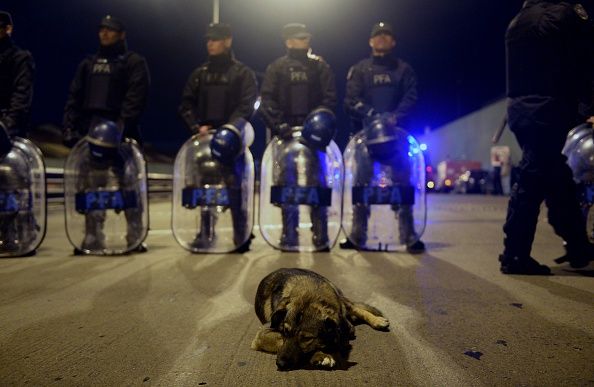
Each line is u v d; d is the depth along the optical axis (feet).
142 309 13.19
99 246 22.94
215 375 8.93
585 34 15.97
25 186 22.15
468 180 126.72
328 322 9.28
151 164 98.17
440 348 10.25
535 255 21.80
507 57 17.16
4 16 22.16
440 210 54.39
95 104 22.77
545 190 17.02
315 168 23.47
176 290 15.34
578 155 22.35
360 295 14.60
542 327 11.54
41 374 8.96
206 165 23.38
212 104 23.90
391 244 24.29
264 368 9.27
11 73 22.48
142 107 23.07
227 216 30.55
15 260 20.95
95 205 21.99
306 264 19.84
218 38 23.65
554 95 16.17
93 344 10.51
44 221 22.29
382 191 23.17
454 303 13.67
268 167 24.70
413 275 17.49
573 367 9.23
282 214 23.95
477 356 9.79
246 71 24.00
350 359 9.70
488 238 28.45
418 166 24.14
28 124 23.00
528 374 8.92
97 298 14.35
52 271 18.42
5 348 10.28
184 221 27.84
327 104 24.16
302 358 9.32
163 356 9.83
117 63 22.93
